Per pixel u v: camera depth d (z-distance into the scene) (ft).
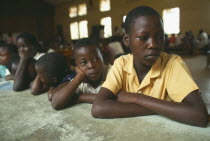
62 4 43.27
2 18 37.47
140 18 2.69
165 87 3.07
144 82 3.16
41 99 4.51
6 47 7.50
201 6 27.99
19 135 2.68
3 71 8.48
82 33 41.52
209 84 8.23
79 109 3.55
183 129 2.47
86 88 4.24
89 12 39.19
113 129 2.61
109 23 36.32
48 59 5.03
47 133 2.68
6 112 3.67
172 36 27.40
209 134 2.31
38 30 43.16
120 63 3.51
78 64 4.09
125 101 3.02
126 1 32.94
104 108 2.91
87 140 2.40
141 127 2.60
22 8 40.24
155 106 2.69
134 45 2.84
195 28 29.04
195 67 14.06
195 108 2.48
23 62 5.62
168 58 3.26
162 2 29.84
